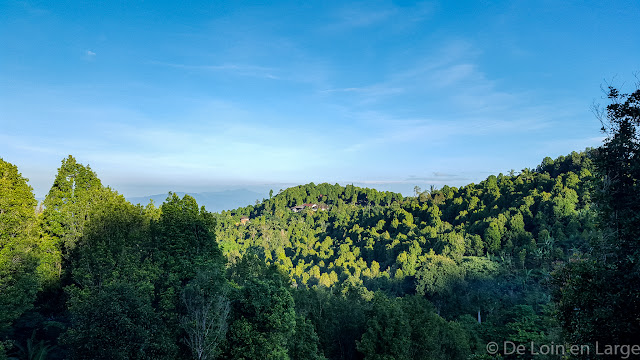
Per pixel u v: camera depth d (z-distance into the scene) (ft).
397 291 314.55
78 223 129.29
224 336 87.76
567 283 54.90
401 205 588.09
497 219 345.72
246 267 144.87
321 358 117.08
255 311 94.99
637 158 48.55
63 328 108.58
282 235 637.71
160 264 107.76
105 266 99.96
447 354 139.13
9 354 98.32
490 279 264.72
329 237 579.89
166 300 94.43
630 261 47.16
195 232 115.75
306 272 461.78
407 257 356.79
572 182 350.23
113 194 148.36
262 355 88.07
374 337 123.54
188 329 86.02
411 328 127.65
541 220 322.14
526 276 253.85
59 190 129.70
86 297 92.48
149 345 76.95
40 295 121.70
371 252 449.89
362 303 173.58
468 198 474.90
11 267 96.78
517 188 424.46
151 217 148.97
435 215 468.34
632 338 45.44
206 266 102.12
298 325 116.78
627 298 45.96
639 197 48.49
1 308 90.43
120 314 73.51
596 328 47.65
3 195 103.86
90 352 72.95
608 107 51.37
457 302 255.70
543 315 179.83
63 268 131.54
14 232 105.29
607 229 53.26
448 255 319.06
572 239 275.39
